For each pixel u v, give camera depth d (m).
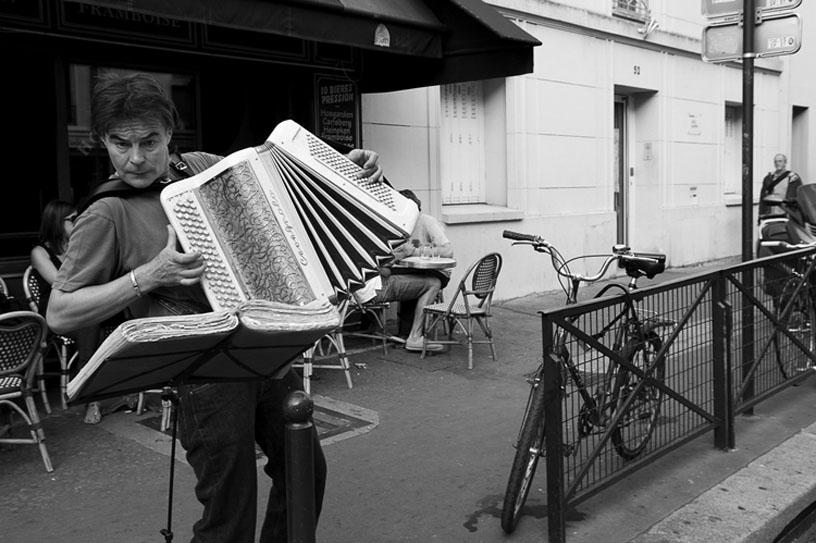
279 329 2.01
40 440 4.44
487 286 6.83
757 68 14.80
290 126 2.53
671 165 12.72
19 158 5.85
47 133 5.96
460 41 6.95
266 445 2.71
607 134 11.27
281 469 2.71
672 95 12.63
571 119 10.65
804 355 5.93
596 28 10.80
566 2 10.40
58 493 4.14
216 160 2.72
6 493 4.14
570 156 10.67
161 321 1.88
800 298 5.86
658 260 4.17
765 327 5.31
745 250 5.54
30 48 5.78
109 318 2.37
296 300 2.25
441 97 9.40
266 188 2.34
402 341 7.29
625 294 3.87
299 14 5.57
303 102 7.56
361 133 7.86
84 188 6.20
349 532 3.72
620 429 3.96
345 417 5.43
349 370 6.51
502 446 4.88
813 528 4.09
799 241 7.66
